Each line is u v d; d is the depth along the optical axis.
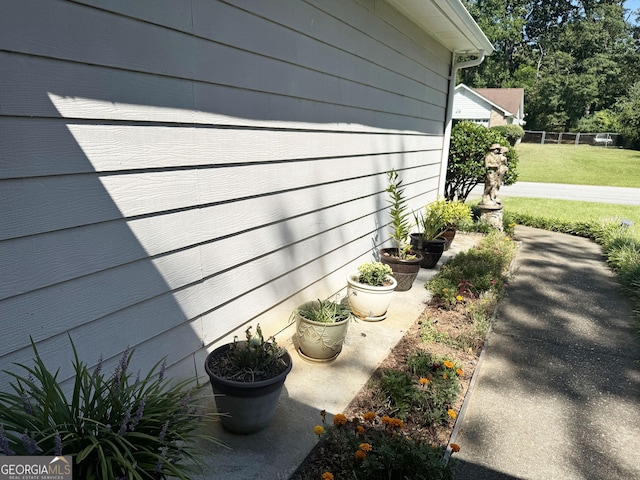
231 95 2.22
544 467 1.99
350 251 3.97
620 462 2.05
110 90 1.61
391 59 4.29
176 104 1.90
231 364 2.00
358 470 1.70
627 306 4.09
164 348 2.04
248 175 2.45
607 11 35.00
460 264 4.79
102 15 1.54
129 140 1.72
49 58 1.41
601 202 11.04
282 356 2.08
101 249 1.68
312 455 1.89
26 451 1.20
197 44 1.96
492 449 2.09
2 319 1.40
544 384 2.71
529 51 37.62
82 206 1.58
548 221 7.86
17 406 1.28
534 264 5.52
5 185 1.35
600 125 30.66
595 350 3.19
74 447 1.27
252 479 1.74
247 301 2.60
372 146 4.14
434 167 6.48
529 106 33.19
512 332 3.47
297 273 3.13
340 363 2.72
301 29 2.75
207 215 2.19
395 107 4.57
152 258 1.91
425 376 2.55
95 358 1.72
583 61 32.53
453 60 6.33
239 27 2.21
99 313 1.71
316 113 3.06
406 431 2.10
